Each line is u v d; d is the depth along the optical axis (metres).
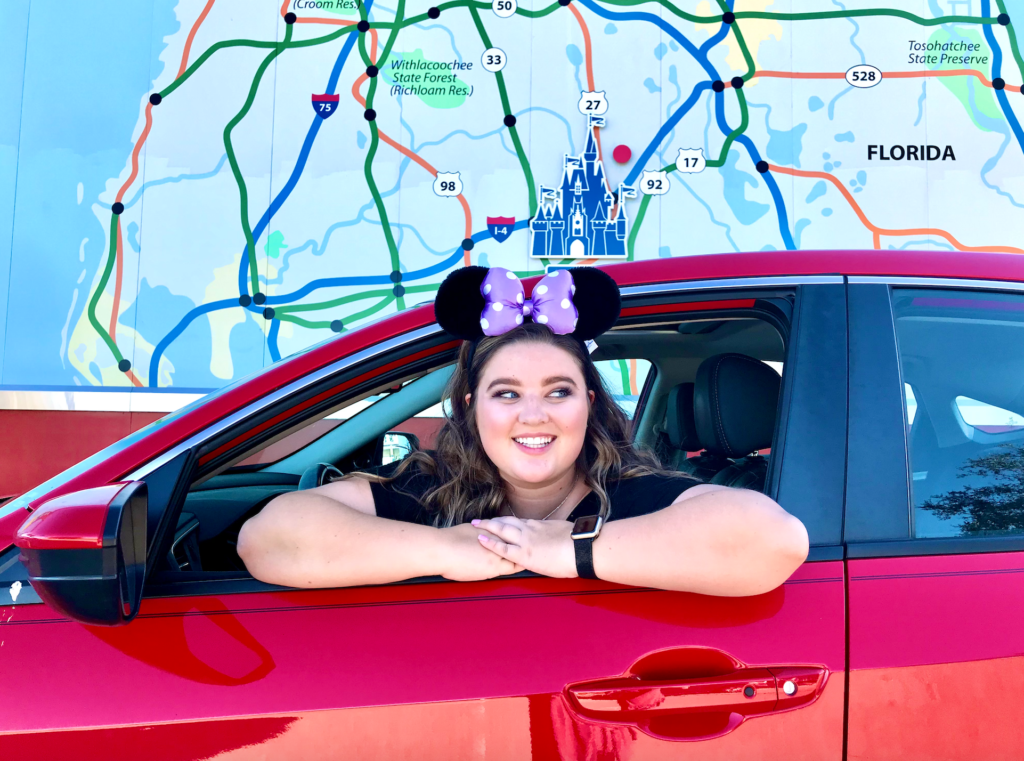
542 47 4.91
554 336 1.13
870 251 1.25
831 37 4.93
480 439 1.19
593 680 0.94
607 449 1.19
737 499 0.97
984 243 4.97
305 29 4.88
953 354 1.21
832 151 4.95
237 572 1.04
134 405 4.72
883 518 1.05
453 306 1.12
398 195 4.91
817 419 1.10
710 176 4.94
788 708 0.94
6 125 4.77
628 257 4.92
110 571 0.81
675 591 1.00
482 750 0.92
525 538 1.00
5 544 1.01
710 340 1.67
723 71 4.93
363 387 1.17
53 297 4.80
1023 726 0.95
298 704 0.92
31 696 0.91
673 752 0.92
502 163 4.93
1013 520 1.10
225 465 1.12
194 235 4.86
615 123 4.93
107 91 4.83
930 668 0.96
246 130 4.87
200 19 4.86
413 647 0.96
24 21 4.79
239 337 4.88
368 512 1.17
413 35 4.90
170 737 0.90
